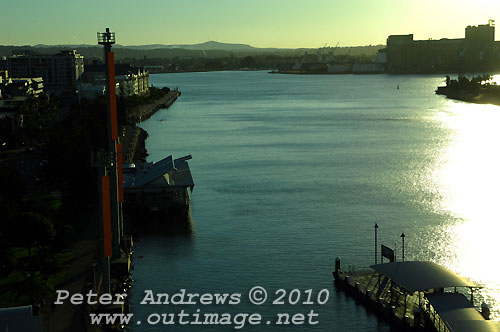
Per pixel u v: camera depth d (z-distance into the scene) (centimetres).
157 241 16675
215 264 14938
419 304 11862
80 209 18638
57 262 12975
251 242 16575
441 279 11762
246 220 18675
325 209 19912
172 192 19688
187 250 15925
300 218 18875
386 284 13038
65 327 10900
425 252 15788
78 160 19238
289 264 14925
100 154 13812
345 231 17550
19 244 13188
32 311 10606
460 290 13312
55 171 19412
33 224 13100
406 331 11344
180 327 11806
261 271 14488
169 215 19175
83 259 14225
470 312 10881
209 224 18262
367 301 12481
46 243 13525
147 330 11675
